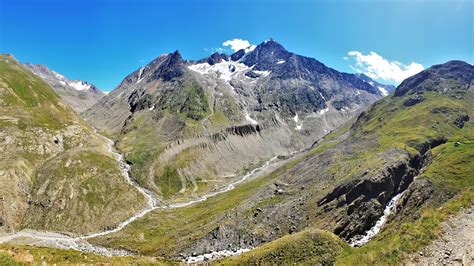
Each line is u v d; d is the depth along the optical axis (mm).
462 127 177375
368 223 104375
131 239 150375
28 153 189250
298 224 116000
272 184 157750
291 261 64562
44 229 154000
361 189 113938
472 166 95188
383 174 116062
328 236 67000
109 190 194375
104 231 164125
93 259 81188
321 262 61375
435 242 31859
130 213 184375
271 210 129500
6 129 195250
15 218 151625
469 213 34094
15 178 165375
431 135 151125
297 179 154500
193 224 152125
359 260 36406
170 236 144375
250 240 115688
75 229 159875
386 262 32625
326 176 139375
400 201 100562
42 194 169125
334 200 117625
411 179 121812
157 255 125875
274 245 72125
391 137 161250
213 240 119750
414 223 36719
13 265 33562
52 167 187250
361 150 155625
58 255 80250
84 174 194500
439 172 97875
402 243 33625
